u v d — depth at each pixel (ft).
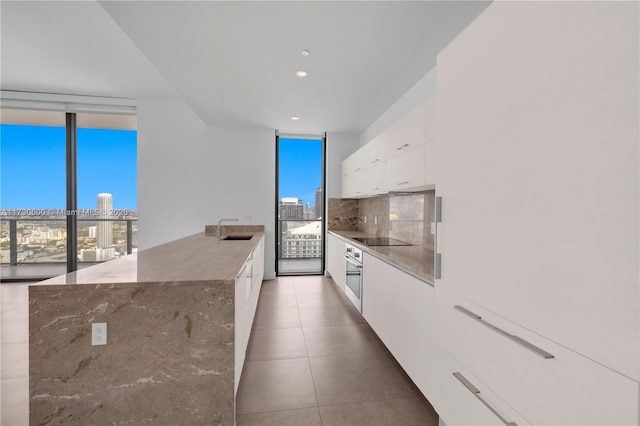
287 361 7.36
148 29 6.71
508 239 3.19
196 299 4.55
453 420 4.28
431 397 4.99
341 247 12.50
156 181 14.46
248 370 6.93
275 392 6.09
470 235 3.86
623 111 2.10
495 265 3.40
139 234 14.35
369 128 14.57
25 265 15.16
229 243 9.52
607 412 2.23
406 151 7.69
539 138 2.79
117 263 5.84
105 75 11.80
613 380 2.19
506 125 3.22
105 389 4.40
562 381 2.58
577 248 2.44
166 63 8.31
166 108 14.51
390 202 11.68
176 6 5.93
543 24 2.74
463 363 4.03
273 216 15.53
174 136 14.60
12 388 6.12
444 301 4.51
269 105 11.71
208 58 8.02
